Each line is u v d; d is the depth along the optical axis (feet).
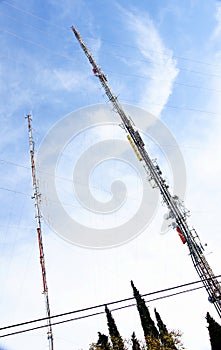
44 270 71.56
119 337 109.40
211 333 102.12
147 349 104.47
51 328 62.34
